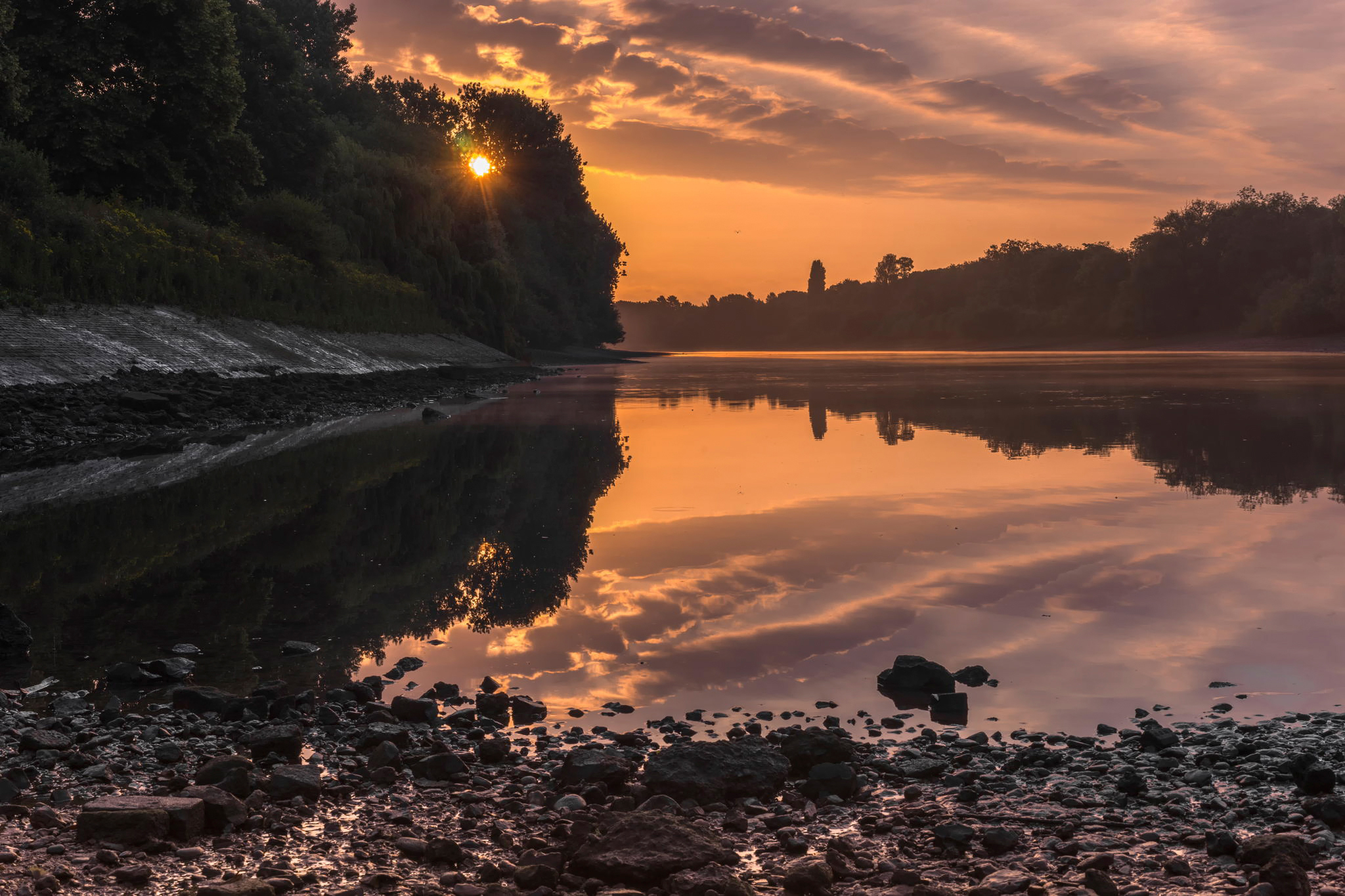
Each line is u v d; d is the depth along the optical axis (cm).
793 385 4397
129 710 545
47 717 534
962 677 579
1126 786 418
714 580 829
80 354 2439
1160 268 14162
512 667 614
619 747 480
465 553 955
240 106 4325
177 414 2242
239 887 316
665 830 358
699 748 439
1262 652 609
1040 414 2583
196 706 541
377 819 398
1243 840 366
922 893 322
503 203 9100
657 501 1249
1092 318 16712
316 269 4850
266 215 4781
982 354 11938
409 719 527
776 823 395
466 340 6675
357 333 4794
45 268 2664
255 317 3800
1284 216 13575
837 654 629
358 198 6119
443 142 7781
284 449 1842
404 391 3544
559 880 339
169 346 2850
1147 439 1900
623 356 10238
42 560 925
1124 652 617
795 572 851
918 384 4388
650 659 624
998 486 1336
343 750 480
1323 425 2108
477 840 378
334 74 7931
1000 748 473
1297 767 414
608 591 802
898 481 1400
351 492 1340
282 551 965
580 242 10688
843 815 403
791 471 1532
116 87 3941
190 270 3419
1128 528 1019
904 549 938
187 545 993
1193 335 13912
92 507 1205
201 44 4041
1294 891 317
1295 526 1015
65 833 373
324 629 707
